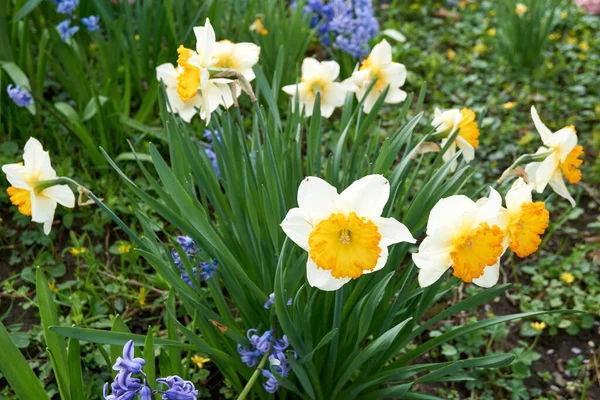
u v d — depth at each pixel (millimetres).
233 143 949
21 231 1271
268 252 971
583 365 1156
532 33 1866
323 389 965
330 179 962
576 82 1869
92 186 1312
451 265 815
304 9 1725
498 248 805
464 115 981
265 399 1001
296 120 1008
